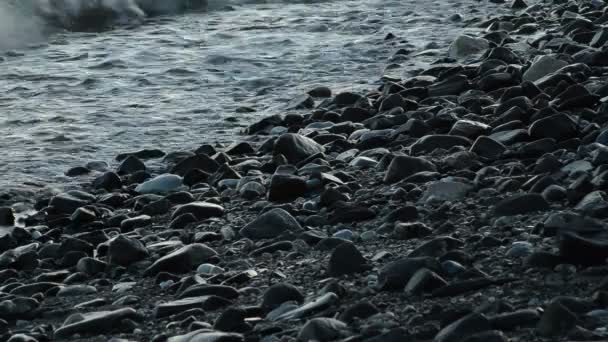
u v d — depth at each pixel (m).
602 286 5.38
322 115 11.78
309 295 6.00
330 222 7.63
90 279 7.21
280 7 20.69
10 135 11.95
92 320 5.98
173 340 5.38
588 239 5.83
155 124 12.32
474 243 6.43
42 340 5.92
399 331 5.02
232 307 5.77
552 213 6.85
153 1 20.11
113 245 7.39
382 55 15.55
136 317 6.04
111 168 10.71
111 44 17.41
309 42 16.81
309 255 6.93
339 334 5.20
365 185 8.66
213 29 18.47
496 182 7.84
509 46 14.20
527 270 5.80
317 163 9.58
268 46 16.61
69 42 17.72
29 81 14.77
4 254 8.04
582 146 8.20
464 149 9.14
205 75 14.85
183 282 6.57
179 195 9.11
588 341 4.71
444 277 5.92
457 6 19.56
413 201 7.88
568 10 16.92
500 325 5.00
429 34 16.81
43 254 7.96
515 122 9.41
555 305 4.93
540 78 11.38
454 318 5.19
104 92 14.03
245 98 13.52
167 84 14.41
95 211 9.05
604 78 10.96
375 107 11.85
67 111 13.02
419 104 11.54
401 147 9.84
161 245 7.57
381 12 19.34
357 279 6.17
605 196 6.89
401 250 6.72
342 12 19.67
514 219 6.86
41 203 9.57
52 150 11.33
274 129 11.64
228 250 7.26
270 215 7.69
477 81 12.05
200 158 10.07
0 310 6.47
